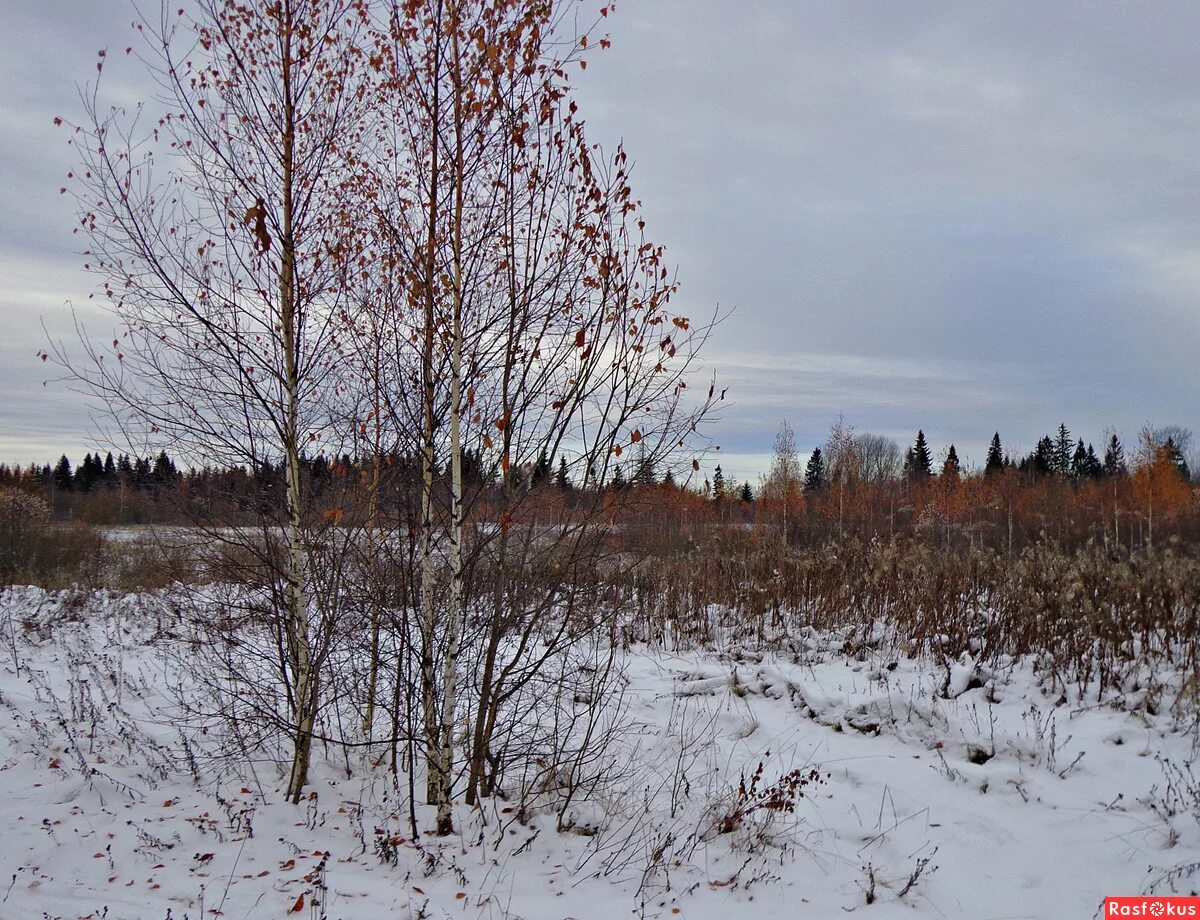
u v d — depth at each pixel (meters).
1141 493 30.50
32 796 4.94
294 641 5.26
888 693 6.48
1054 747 5.50
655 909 3.87
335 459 5.32
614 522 4.95
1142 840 4.37
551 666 6.05
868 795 5.27
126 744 5.92
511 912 3.77
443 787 4.64
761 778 5.63
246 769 5.70
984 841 4.55
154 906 3.66
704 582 11.03
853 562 10.73
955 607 8.47
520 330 4.71
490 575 4.94
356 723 6.48
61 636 9.52
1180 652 7.20
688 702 7.37
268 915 3.62
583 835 4.75
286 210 5.18
